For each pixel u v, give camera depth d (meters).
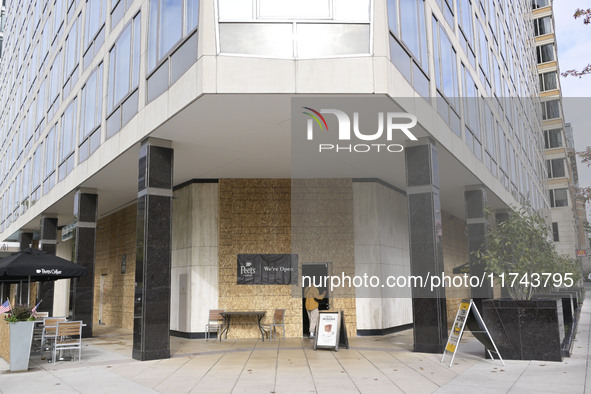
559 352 10.03
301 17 10.01
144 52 12.69
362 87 9.80
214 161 14.43
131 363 10.95
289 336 15.82
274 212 16.53
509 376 8.66
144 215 11.87
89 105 16.91
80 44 18.66
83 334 16.88
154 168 12.07
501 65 24.53
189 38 10.55
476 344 13.17
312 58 9.88
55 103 21.64
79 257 17.22
